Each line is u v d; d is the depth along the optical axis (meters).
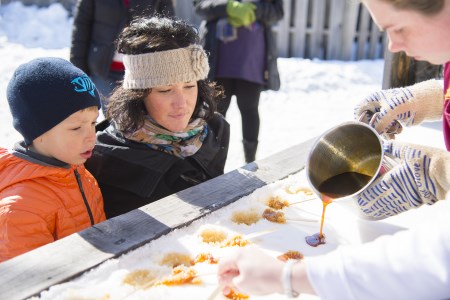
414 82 2.66
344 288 0.83
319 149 1.35
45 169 1.63
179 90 1.84
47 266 1.15
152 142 1.93
